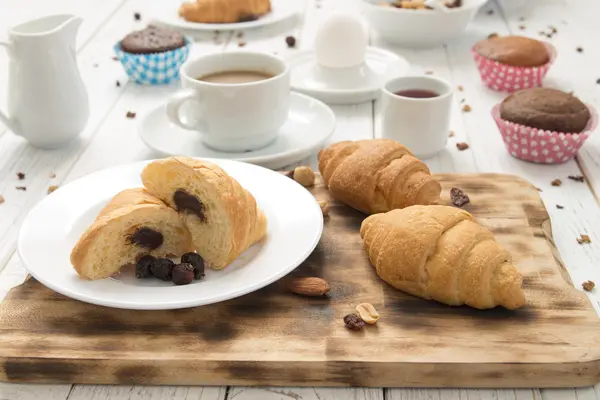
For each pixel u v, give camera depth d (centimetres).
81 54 102
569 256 65
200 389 54
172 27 108
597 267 64
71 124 79
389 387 54
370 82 90
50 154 80
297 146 77
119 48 94
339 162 69
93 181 67
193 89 74
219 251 59
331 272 61
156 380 54
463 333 55
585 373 53
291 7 111
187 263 58
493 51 90
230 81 78
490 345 54
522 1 117
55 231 62
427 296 58
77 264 57
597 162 77
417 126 76
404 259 57
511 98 79
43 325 56
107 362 53
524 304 57
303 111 83
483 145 81
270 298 58
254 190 66
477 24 109
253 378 54
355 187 66
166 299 55
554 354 53
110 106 89
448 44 103
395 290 59
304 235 61
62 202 64
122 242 59
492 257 56
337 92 87
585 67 96
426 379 53
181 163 59
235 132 75
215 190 58
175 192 60
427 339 55
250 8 106
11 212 71
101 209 64
